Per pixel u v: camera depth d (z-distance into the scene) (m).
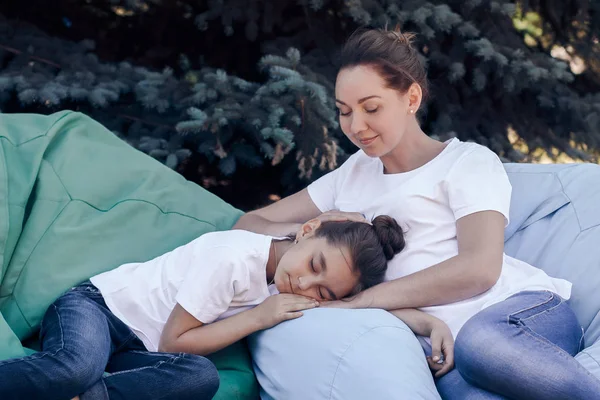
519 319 1.90
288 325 2.00
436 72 3.93
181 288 2.02
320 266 2.05
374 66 2.06
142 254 2.38
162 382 1.87
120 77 3.64
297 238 2.17
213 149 3.44
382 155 2.17
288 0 3.77
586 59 4.31
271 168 4.08
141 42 4.17
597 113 4.03
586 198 2.38
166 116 3.75
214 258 2.03
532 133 4.14
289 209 2.53
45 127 2.49
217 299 2.01
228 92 3.45
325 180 2.51
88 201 2.38
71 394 1.76
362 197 2.30
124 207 2.40
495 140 3.97
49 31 4.01
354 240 2.06
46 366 1.74
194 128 3.32
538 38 4.30
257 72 4.05
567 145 4.14
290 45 3.79
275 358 2.00
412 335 1.95
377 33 2.13
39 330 2.18
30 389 1.70
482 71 3.78
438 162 2.17
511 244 2.46
